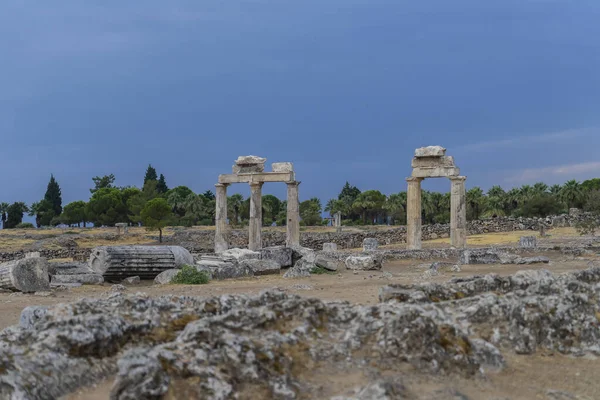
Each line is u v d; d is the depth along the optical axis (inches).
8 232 3737.7
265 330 367.9
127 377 290.7
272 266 1294.3
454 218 1788.9
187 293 898.7
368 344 366.3
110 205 4539.9
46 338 348.2
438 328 373.1
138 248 1207.6
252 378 313.9
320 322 391.2
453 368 355.3
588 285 477.1
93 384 340.2
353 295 743.1
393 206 4635.8
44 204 5383.9
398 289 477.7
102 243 3073.3
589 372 387.2
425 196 4411.9
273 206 4926.2
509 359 392.8
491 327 419.2
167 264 1210.0
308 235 2923.2
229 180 2043.6
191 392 296.8
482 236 2691.9
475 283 493.7
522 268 1226.6
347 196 5634.8
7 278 999.0
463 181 1791.3
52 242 2918.3
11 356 326.6
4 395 299.7
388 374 342.3
